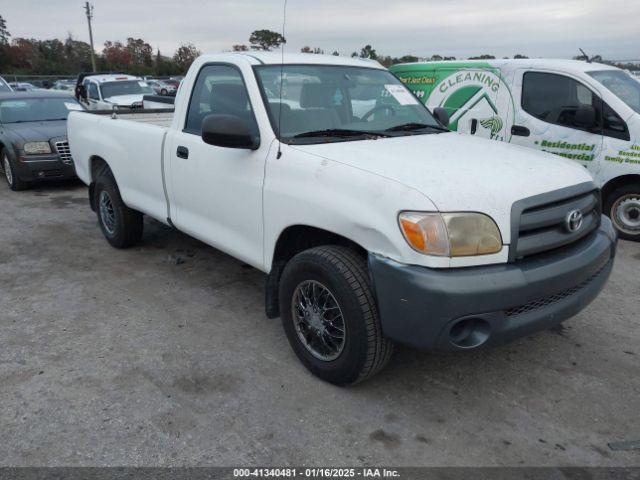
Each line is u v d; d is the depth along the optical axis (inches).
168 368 136.7
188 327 159.0
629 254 229.1
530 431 114.3
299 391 127.3
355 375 120.9
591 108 244.1
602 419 118.0
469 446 109.7
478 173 116.9
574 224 118.9
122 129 201.3
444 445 110.0
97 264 210.7
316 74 158.2
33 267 207.5
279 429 114.2
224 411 119.9
